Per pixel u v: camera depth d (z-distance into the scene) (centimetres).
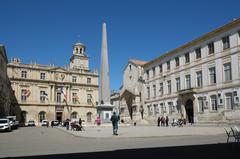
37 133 3275
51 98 8119
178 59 5162
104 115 4675
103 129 3653
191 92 4569
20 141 2039
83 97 8612
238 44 3794
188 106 4828
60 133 3133
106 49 4812
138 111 6525
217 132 2539
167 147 1391
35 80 7931
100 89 4803
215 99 4184
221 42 4119
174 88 5231
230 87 3891
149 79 6184
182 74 5000
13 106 7575
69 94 8412
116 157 1067
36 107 7881
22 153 1276
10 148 1527
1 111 5728
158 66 5838
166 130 2948
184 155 1073
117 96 9856
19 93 7719
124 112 7181
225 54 4019
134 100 6706
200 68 4541
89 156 1111
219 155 1057
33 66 7981
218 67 4144
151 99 6047
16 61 7775
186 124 4581
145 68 6394
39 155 1175
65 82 8356
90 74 8794
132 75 6981
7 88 6675
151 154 1135
